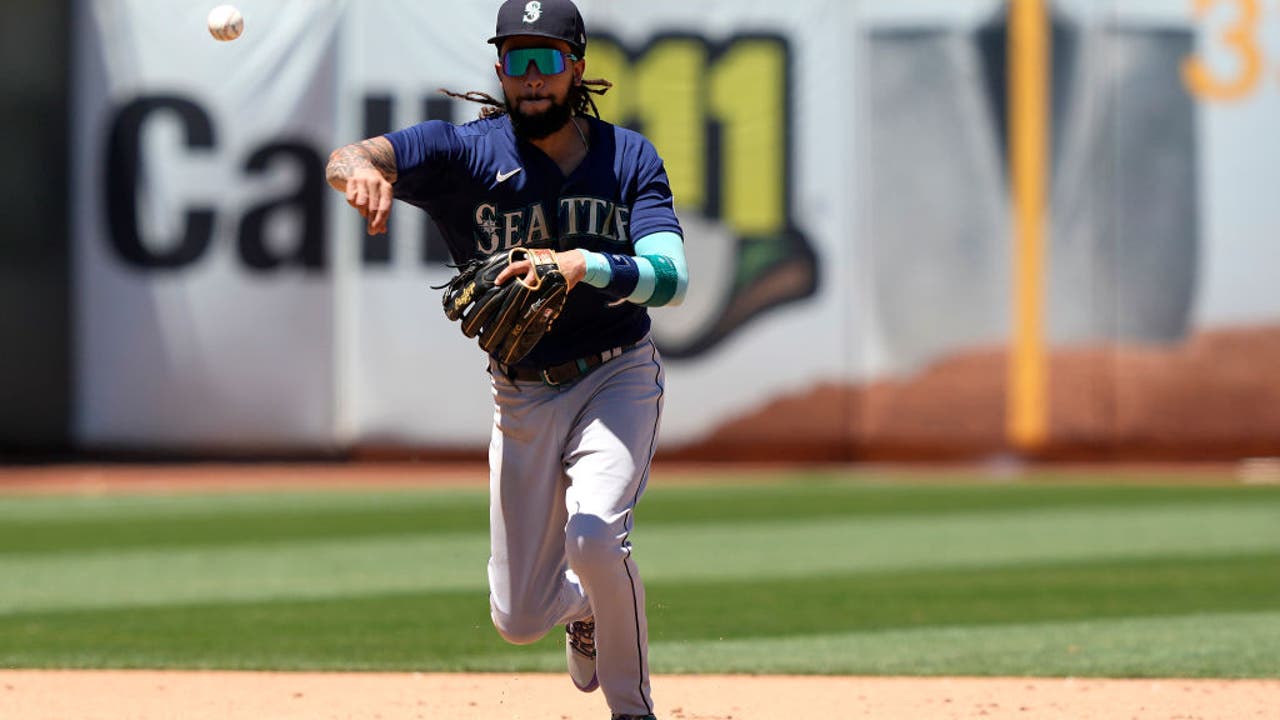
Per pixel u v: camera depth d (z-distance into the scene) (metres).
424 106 60.09
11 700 19.94
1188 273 60.69
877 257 60.78
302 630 26.45
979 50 60.47
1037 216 60.56
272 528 42.81
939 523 44.06
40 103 60.62
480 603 29.64
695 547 38.91
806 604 29.67
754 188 60.50
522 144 15.23
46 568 34.91
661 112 60.28
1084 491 53.03
